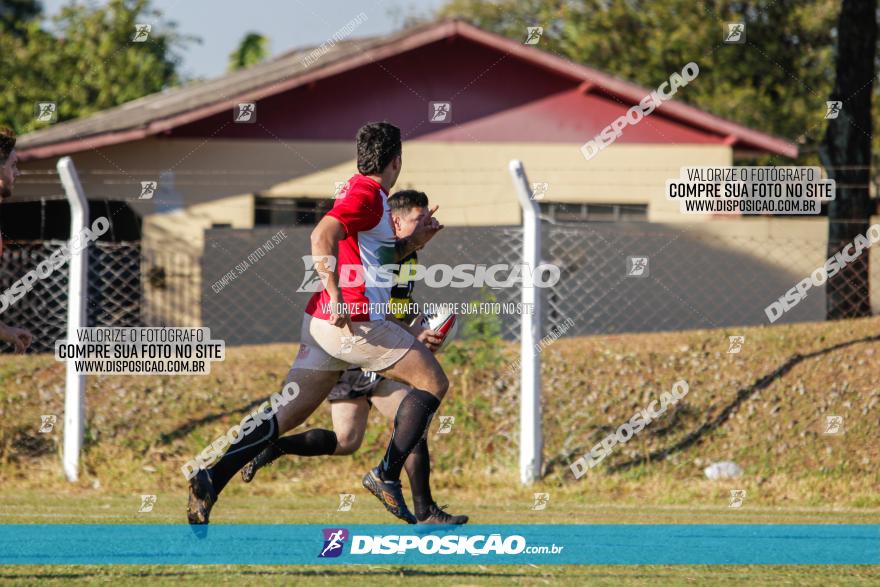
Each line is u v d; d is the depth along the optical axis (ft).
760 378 89.15
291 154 141.59
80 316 76.84
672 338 97.71
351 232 47.57
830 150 118.93
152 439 80.74
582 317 113.50
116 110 172.45
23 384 88.63
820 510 68.64
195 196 140.56
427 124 142.92
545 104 143.33
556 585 45.29
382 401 54.08
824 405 85.05
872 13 118.93
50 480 75.46
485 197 143.23
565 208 143.84
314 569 47.75
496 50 141.49
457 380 86.02
